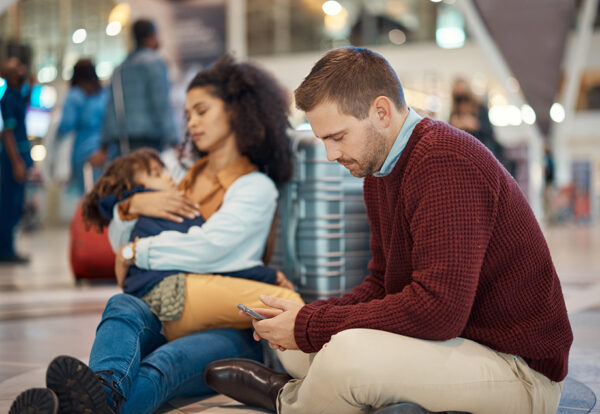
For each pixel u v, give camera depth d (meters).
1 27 7.57
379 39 20.33
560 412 1.78
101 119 5.98
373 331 1.40
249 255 2.19
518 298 1.43
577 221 20.17
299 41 21.05
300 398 1.50
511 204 1.40
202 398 1.97
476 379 1.40
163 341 2.04
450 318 1.33
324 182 2.40
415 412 1.38
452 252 1.33
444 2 19.25
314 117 1.42
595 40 21.66
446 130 1.42
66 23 7.70
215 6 10.21
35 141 6.48
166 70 5.05
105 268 4.68
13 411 1.31
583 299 4.02
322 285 2.42
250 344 2.12
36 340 2.87
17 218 6.54
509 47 7.02
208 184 2.33
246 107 2.29
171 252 2.06
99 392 1.38
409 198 1.39
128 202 2.17
